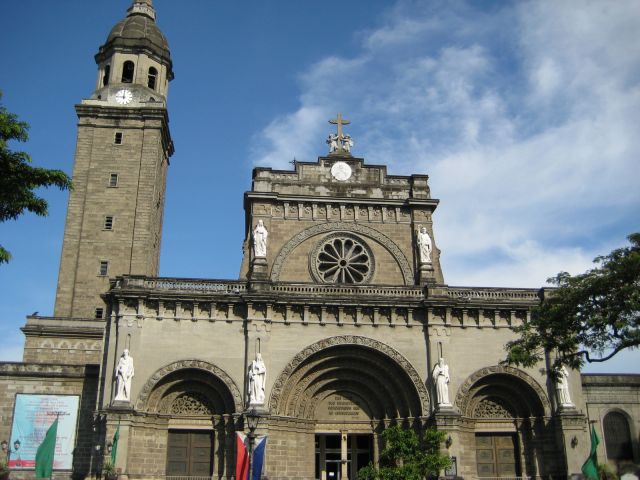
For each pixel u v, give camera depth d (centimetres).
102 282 5425
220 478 4003
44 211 2523
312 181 4969
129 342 4091
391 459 3809
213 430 4141
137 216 5619
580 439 4159
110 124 5897
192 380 4169
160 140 6006
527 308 4453
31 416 4309
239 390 4106
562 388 4272
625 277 3073
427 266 4709
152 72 6334
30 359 5159
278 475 4028
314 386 4353
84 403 4362
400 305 4372
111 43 6262
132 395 4012
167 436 4106
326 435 4375
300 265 4712
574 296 3198
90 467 3916
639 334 2970
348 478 4300
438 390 4184
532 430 4306
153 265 5847
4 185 2392
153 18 6625
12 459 4212
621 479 2269
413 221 4922
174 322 4203
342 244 4806
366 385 4400
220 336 4209
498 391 4425
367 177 5047
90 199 5644
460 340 4394
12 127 2367
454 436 4066
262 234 4619
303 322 4300
